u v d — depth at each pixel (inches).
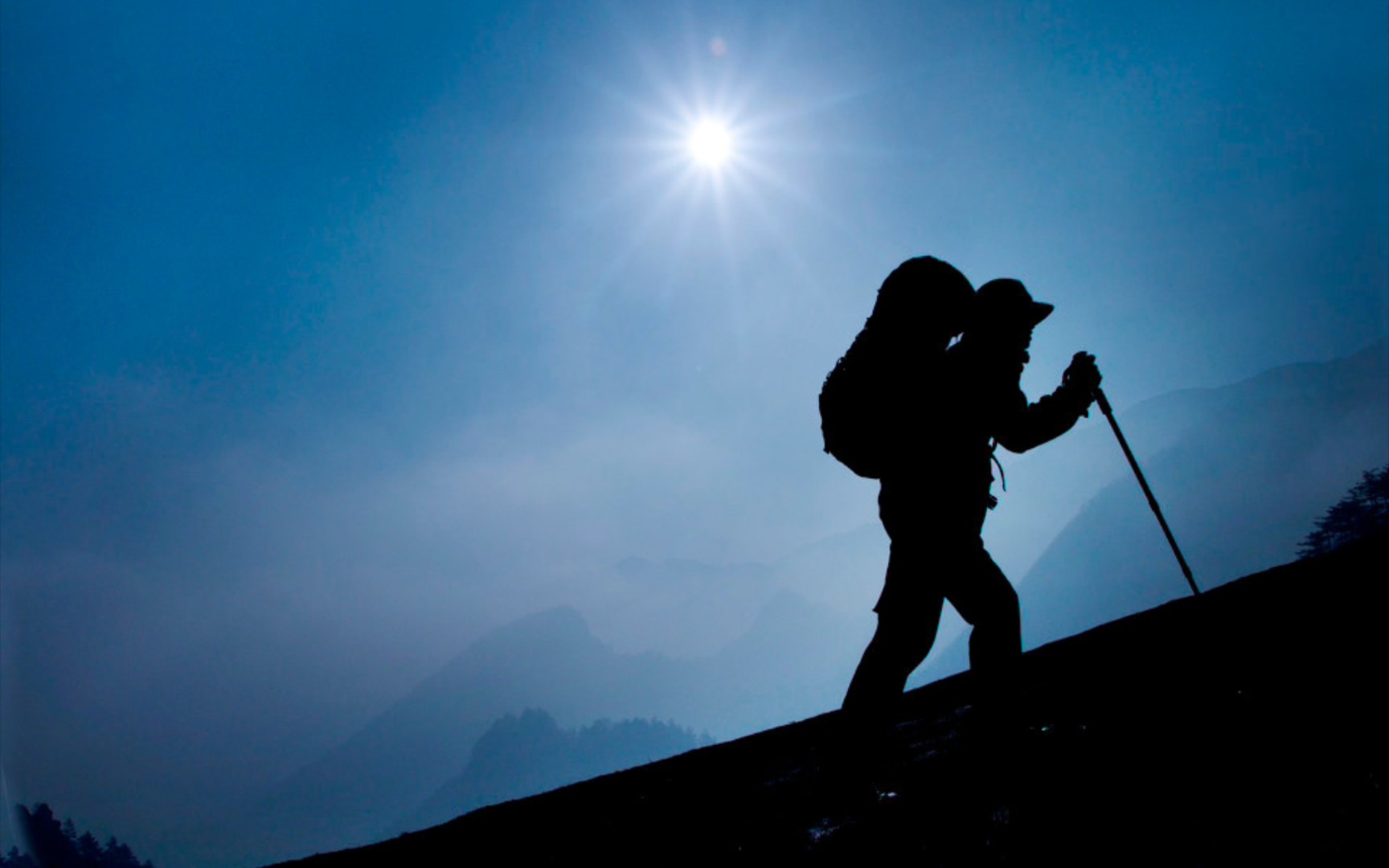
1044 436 113.0
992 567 113.7
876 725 116.6
